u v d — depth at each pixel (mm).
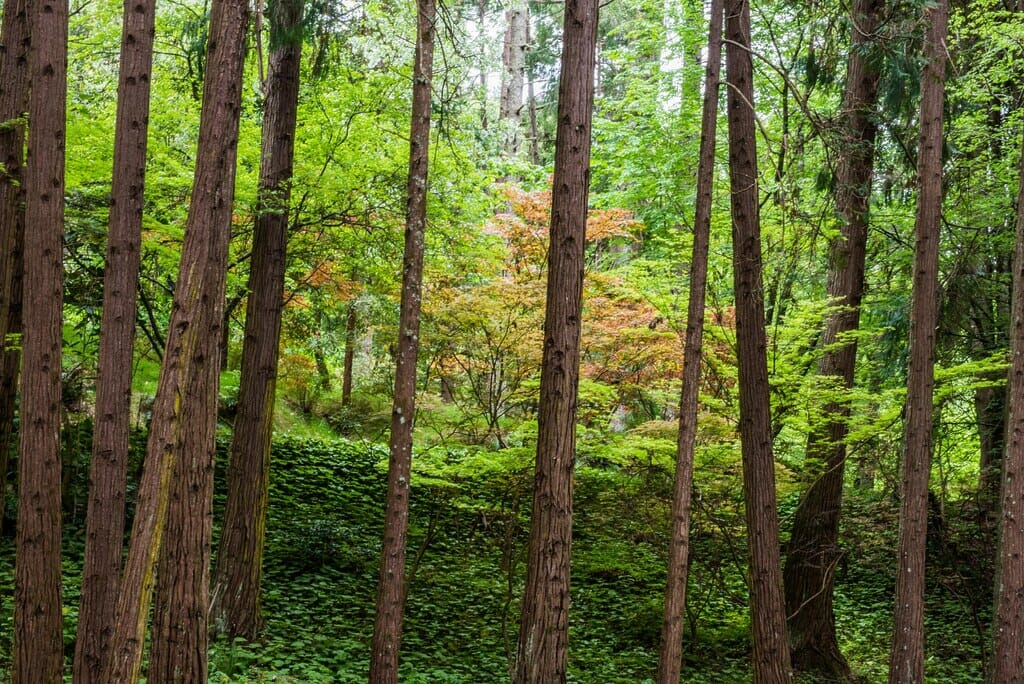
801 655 11555
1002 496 8641
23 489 6176
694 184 15109
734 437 11172
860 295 11805
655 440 10922
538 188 18797
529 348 11086
